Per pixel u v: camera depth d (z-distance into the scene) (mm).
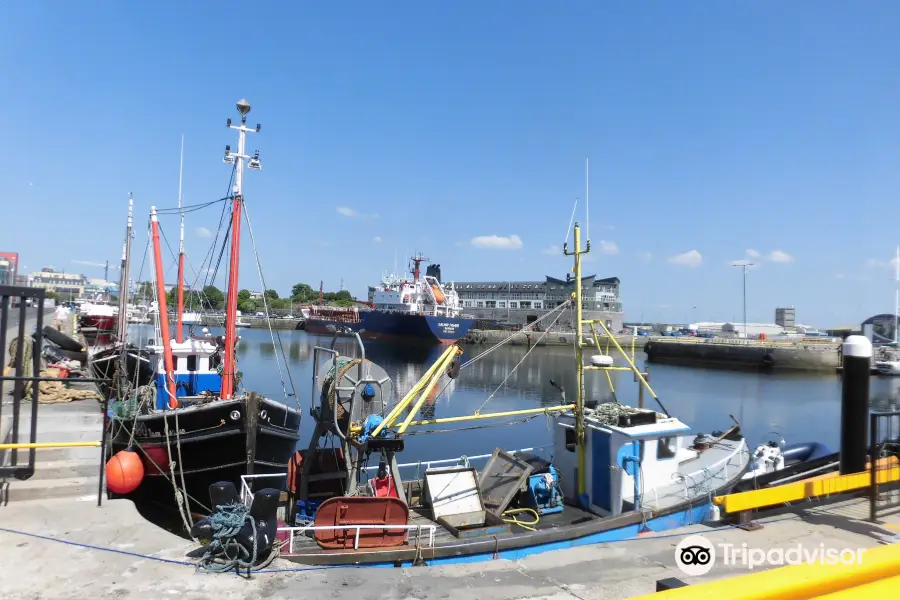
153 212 15445
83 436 11297
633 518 8109
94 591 4727
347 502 6793
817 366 54812
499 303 114500
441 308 84125
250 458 12227
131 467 10617
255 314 129000
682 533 6371
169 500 12945
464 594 4863
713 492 8914
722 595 1743
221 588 4840
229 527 5375
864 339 7176
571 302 10453
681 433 9227
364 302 99000
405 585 5008
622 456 8922
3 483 7664
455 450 21172
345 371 8719
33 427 7020
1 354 6445
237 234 15016
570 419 10273
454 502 8781
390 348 71312
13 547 5535
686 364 62406
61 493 7875
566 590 4969
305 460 8992
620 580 5168
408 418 9219
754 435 26438
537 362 60625
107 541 5742
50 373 16609
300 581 5020
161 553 5488
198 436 12266
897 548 2160
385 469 8914
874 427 6852
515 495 9734
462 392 37562
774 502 6527
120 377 15531
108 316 42875
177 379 16188
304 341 81375
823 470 9219
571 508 9719
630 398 37312
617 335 80938
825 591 1868
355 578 5121
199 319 21141
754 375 52250
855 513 6891
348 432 8484
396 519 6930
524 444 22344
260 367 49406
